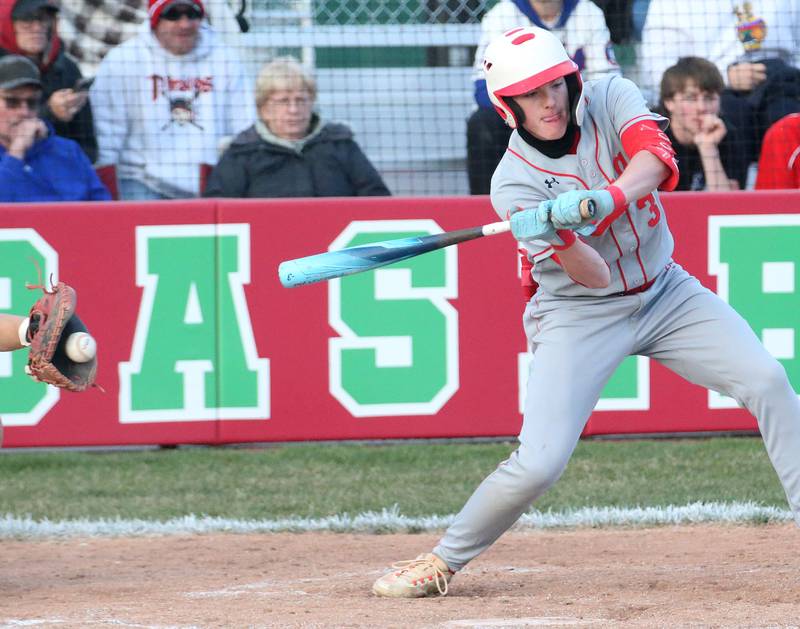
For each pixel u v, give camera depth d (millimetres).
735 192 22844
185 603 12836
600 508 18391
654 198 12688
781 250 22906
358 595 13258
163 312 22641
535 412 12625
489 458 22281
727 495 19125
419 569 13008
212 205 22562
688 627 11055
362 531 17625
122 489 20406
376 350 22812
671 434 24266
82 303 22516
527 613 11914
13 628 11523
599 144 12281
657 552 15766
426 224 22734
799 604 12070
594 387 12758
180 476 21266
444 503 19094
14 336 12766
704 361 12844
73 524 17953
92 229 22484
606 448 22875
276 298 22688
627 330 12922
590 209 11203
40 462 22484
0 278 22422
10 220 22375
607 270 12164
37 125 24406
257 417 22859
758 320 23016
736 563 14805
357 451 22953
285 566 15430
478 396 22938
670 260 13273
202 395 22797
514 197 12562
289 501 19422
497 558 15633
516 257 22750
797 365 23062
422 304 22797
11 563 15773
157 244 22578
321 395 22859
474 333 22844
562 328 12844
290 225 22625
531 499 12617
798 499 12695
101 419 22641
